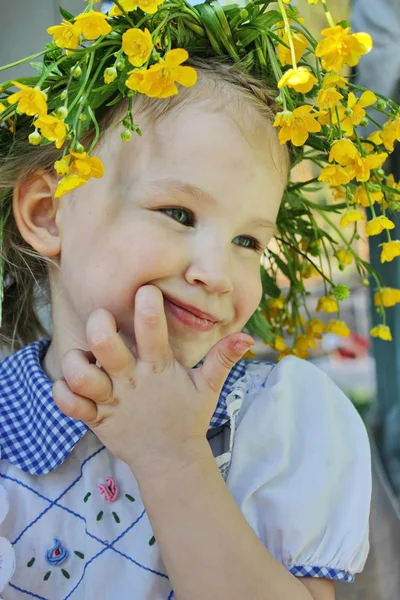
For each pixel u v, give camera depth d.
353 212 0.90
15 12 1.33
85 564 0.84
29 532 0.86
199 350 0.82
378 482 1.26
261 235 0.86
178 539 0.73
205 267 0.77
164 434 0.75
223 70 0.85
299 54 0.81
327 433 0.94
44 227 0.89
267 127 0.85
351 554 0.85
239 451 0.91
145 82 0.68
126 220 0.79
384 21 1.33
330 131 0.82
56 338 0.96
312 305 2.36
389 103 0.86
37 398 0.92
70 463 0.90
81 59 0.76
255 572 0.73
